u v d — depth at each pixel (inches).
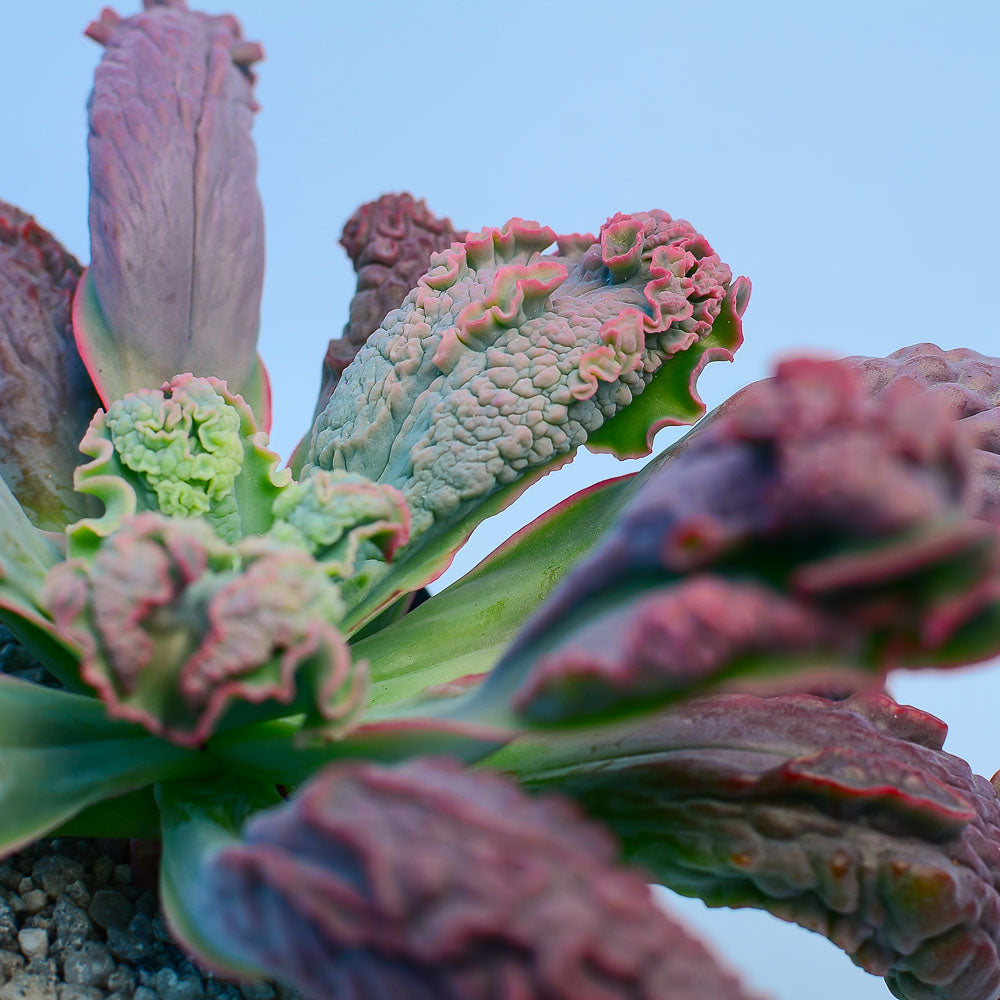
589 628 25.1
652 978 24.0
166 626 26.4
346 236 36.0
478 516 31.4
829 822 28.6
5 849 27.1
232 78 33.8
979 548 24.3
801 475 24.3
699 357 32.7
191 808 28.2
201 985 29.3
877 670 24.7
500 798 24.7
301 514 28.8
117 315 32.4
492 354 31.3
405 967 24.1
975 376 31.1
